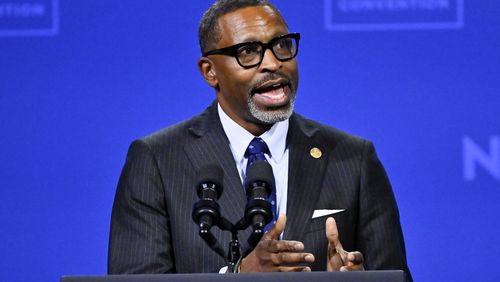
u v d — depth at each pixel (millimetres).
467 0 11961
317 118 12008
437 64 11961
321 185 8750
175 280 6250
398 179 11891
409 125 11938
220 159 8812
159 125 12148
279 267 7215
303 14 12086
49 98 12172
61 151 12125
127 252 8555
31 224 12039
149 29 12227
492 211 11789
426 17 12008
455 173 11852
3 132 12148
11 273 12000
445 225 11797
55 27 12234
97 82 12172
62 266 12016
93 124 12156
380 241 8711
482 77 11914
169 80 12156
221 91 8773
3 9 12234
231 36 8508
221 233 8492
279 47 8461
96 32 12234
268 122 8523
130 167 8953
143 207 8711
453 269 11750
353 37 12039
